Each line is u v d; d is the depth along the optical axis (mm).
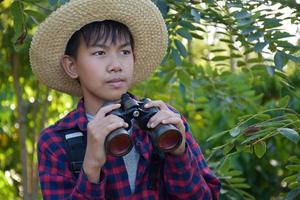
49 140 2029
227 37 3467
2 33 4102
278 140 4555
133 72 2182
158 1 2861
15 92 4508
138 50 2182
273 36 2834
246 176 5062
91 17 2043
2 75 4598
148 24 2145
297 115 2715
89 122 1882
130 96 1984
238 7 2908
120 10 2064
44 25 2102
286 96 3012
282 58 2836
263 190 5145
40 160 2027
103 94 1997
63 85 2209
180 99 4223
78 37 2047
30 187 5059
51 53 2127
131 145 1820
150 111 1856
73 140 2010
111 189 2000
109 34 2000
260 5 2949
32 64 2191
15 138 5387
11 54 4328
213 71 3986
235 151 3094
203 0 2936
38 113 5070
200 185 1985
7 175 5582
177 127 1873
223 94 4133
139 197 2006
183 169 1942
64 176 1981
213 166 3279
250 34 2863
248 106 4152
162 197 2031
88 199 1860
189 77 3723
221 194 3393
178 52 3047
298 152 4730
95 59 1999
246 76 4141
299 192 2770
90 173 1853
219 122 4605
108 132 1805
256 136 2625
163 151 1879
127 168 2018
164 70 3682
